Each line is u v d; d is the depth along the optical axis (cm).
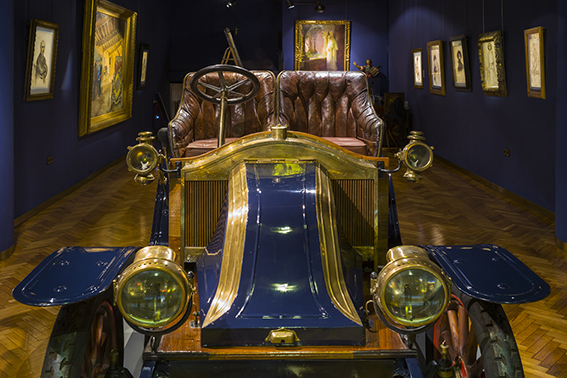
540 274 393
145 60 1028
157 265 155
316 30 1237
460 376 204
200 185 237
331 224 201
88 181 748
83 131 720
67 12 666
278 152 232
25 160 549
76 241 466
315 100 370
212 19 1249
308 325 167
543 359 274
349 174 234
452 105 857
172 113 1276
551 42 543
